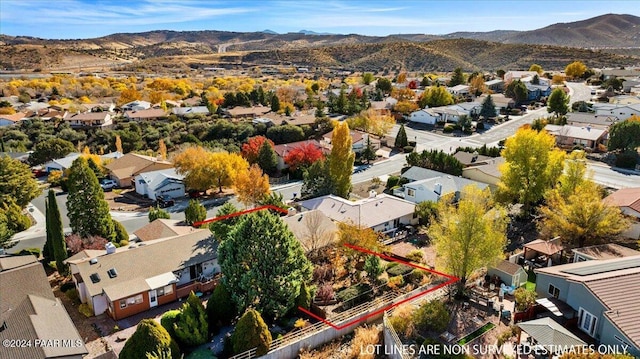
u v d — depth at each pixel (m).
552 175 53.75
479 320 32.97
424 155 77.62
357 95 143.62
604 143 88.50
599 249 40.69
